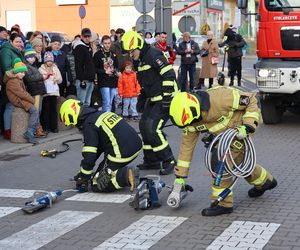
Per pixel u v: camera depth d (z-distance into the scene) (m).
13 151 10.64
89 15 42.97
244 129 6.08
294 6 11.38
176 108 6.05
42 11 43.81
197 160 9.34
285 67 11.40
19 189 7.96
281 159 9.23
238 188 7.49
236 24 41.69
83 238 5.81
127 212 6.64
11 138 11.31
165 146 8.50
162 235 5.79
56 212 6.77
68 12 43.34
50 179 8.50
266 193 7.23
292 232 5.75
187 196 7.19
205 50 19.62
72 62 12.66
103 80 13.16
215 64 19.64
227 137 6.10
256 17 12.27
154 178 6.96
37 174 8.85
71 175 8.70
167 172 8.43
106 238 5.77
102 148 7.55
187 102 6.02
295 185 7.61
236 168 6.18
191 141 6.45
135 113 13.95
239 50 20.05
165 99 8.33
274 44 11.56
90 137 7.35
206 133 6.61
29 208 6.75
